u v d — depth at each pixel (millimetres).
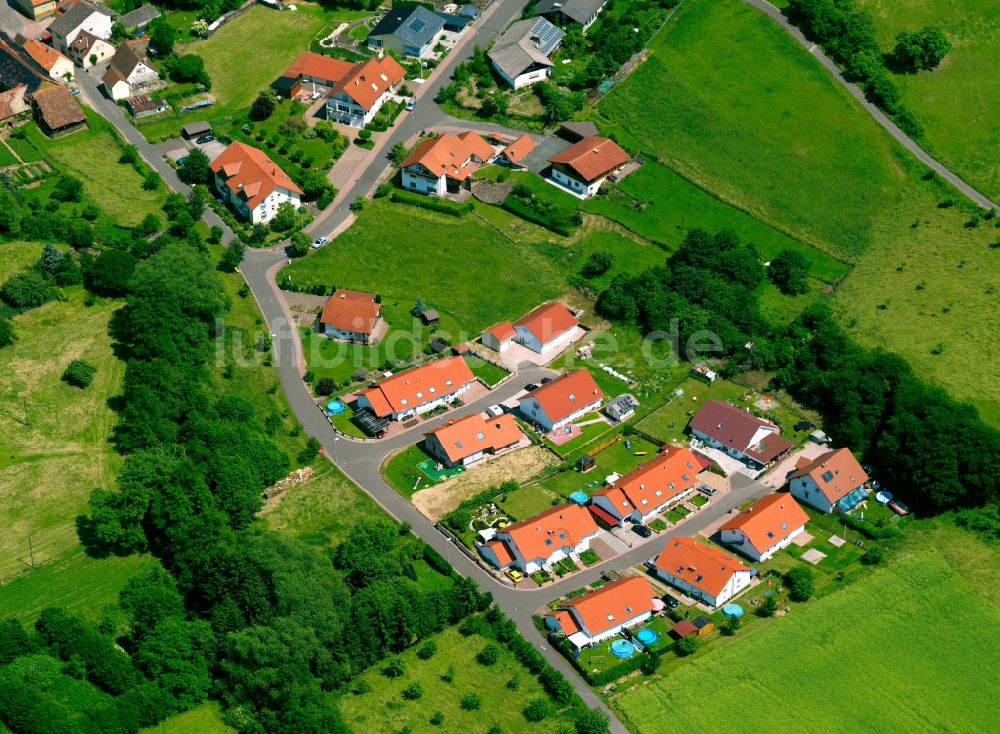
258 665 156375
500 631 171250
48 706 144750
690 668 168125
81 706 148000
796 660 170250
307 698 152875
